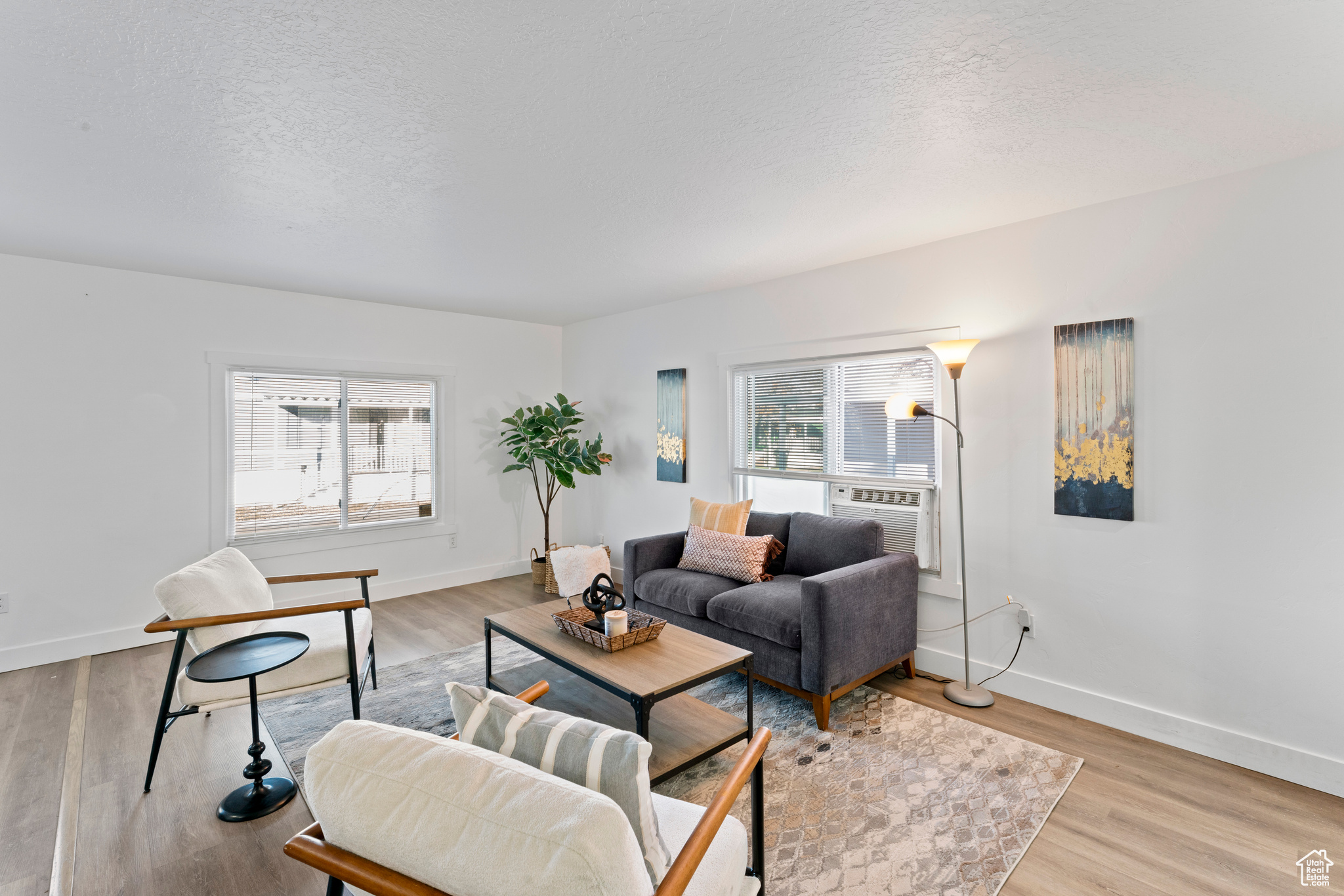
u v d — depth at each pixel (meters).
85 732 2.70
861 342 3.59
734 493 4.40
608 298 4.65
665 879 0.97
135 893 1.78
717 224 2.96
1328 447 2.24
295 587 4.46
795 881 1.81
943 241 3.23
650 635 2.59
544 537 5.55
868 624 2.94
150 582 3.85
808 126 2.02
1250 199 2.38
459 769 0.94
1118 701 2.72
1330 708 2.26
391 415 4.94
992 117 1.97
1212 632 2.49
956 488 3.22
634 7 1.42
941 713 2.88
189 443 3.99
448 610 4.53
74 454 3.61
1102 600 2.77
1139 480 2.66
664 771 2.02
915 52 1.62
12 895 1.76
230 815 2.10
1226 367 2.44
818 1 1.41
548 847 0.80
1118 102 1.89
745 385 4.36
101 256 3.45
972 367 3.15
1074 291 2.81
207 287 4.04
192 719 2.82
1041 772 2.37
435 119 1.95
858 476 3.70
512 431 5.57
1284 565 2.34
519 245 3.29
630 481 5.24
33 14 1.41
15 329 3.44
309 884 1.82
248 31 1.49
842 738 2.64
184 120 1.93
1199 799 2.21
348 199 2.60
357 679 2.46
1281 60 1.66
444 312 5.16
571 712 2.43
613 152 2.20
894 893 1.76
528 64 1.65
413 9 1.42
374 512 4.86
